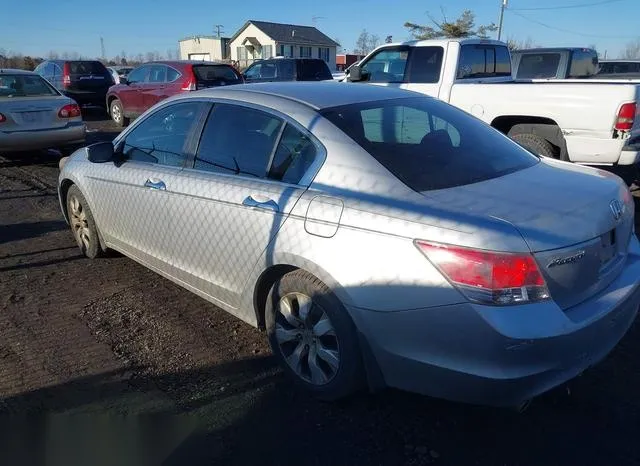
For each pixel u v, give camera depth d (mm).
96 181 4582
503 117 7180
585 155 6508
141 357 3502
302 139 3139
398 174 2844
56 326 3896
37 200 7320
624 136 6152
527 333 2318
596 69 12297
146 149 4188
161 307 4184
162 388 3174
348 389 2875
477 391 2439
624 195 3076
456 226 2439
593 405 3006
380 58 8844
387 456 2643
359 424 2867
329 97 3412
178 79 13242
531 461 2605
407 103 3562
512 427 2840
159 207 3879
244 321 3604
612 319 2662
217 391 3148
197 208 3547
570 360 2479
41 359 3469
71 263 5066
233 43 59938
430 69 8141
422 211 2574
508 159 3324
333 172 2938
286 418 2916
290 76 15938
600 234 2660
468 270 2367
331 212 2795
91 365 3402
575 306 2566
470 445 2715
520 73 11883
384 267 2576
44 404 3021
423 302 2479
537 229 2438
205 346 3633
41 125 9250
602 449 2680
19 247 5523
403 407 2998
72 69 16609
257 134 3381
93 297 4363
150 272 4836
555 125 6797
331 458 2631
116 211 4410
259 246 3129
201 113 3779
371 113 3291
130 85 14562
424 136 3295
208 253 3539
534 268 2354
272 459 2627
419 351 2545
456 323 2414
